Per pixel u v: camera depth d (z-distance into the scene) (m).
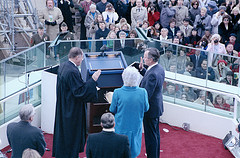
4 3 11.02
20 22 11.37
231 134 6.84
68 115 5.61
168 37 9.69
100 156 4.64
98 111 6.57
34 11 10.91
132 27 11.09
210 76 7.32
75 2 11.80
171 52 7.61
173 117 7.61
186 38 9.89
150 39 7.85
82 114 5.73
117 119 5.34
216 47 8.95
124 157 4.66
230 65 7.11
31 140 4.90
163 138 7.13
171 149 6.77
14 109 6.95
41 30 8.99
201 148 6.85
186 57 7.45
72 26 11.19
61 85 5.56
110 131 4.64
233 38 10.13
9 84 6.92
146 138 5.93
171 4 12.13
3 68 6.78
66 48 7.82
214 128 7.25
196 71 7.43
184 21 10.78
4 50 10.75
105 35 9.59
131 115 5.27
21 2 11.81
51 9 10.33
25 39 11.19
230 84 7.21
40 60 7.60
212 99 7.25
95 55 6.55
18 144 4.92
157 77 5.62
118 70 6.32
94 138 4.64
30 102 7.26
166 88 7.68
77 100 5.60
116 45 7.92
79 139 5.74
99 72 5.48
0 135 6.61
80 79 5.51
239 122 6.88
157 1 11.95
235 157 6.46
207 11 11.47
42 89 7.02
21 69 7.16
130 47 7.96
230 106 7.12
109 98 6.46
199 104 7.40
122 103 5.24
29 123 4.99
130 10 11.48
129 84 5.23
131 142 5.36
